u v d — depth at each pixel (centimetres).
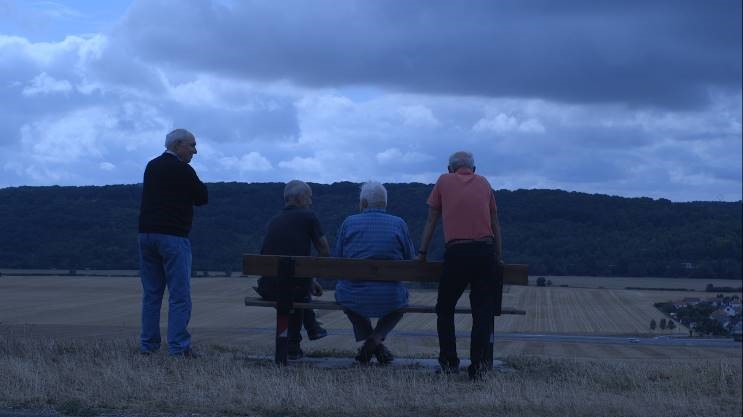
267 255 866
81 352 877
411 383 744
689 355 2542
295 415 616
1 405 627
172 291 877
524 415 637
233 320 3138
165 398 656
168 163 876
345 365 884
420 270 842
